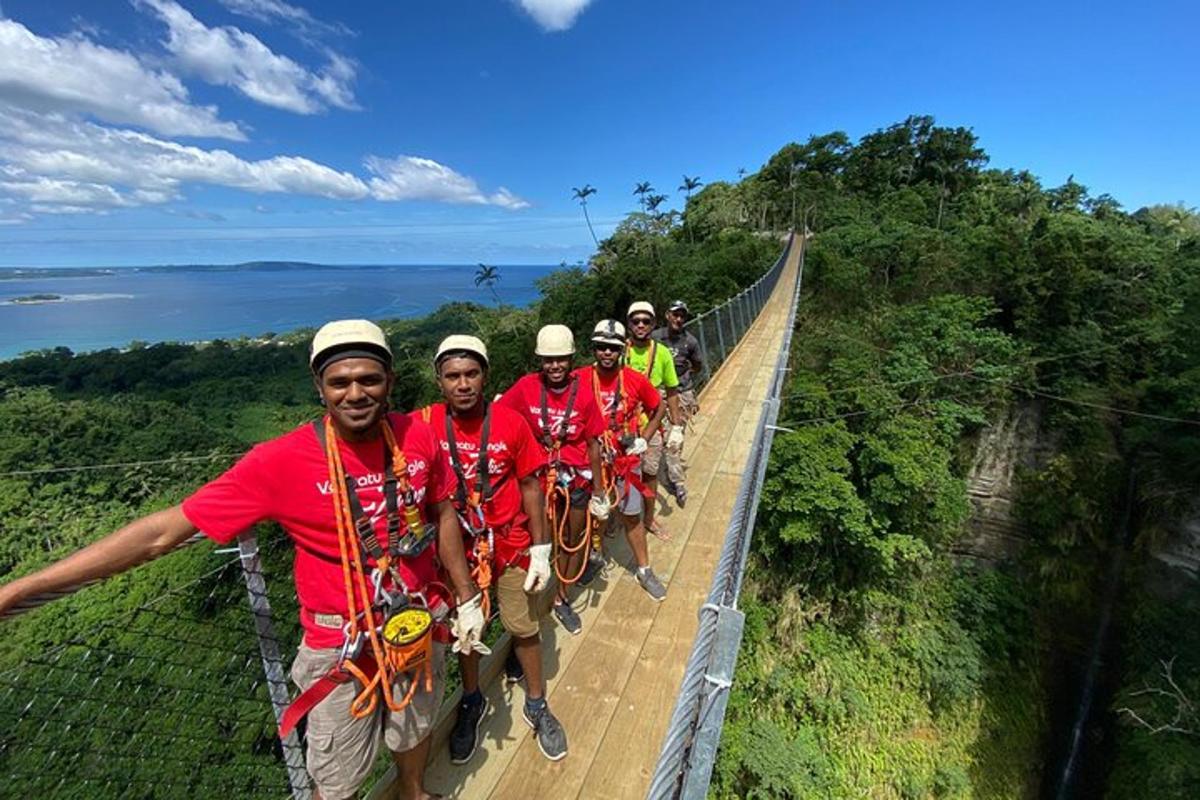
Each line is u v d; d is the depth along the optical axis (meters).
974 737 10.83
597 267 44.62
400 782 1.93
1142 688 11.02
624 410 3.27
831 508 10.29
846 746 9.46
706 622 1.93
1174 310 17.45
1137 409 15.47
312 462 1.44
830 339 18.31
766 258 29.59
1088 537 14.56
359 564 1.50
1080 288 19.16
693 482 5.20
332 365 1.39
